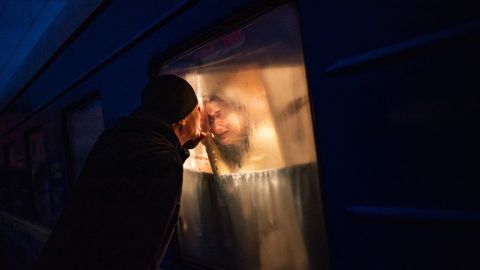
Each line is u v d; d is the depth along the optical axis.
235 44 1.24
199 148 1.48
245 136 1.27
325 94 0.95
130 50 1.70
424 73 0.77
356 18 0.87
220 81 1.32
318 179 1.06
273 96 1.16
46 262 1.08
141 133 1.12
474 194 0.72
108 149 1.12
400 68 0.81
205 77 1.38
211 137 1.40
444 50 0.74
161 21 1.46
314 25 0.96
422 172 0.79
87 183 1.11
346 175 0.92
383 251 0.86
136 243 1.00
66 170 2.56
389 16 0.82
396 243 0.84
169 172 1.06
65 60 2.39
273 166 1.19
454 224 0.74
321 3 0.94
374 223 0.87
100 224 1.04
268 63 1.15
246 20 1.17
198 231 1.51
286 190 1.15
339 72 0.91
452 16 0.73
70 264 1.04
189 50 1.41
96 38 1.97
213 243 1.44
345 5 0.89
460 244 0.74
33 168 3.38
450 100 0.74
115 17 1.78
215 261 1.44
